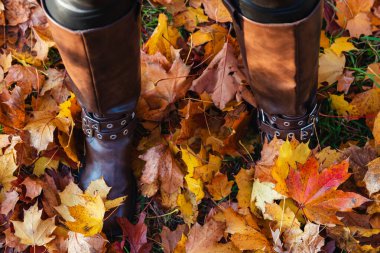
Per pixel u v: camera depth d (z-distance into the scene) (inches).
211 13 50.6
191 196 44.2
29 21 52.7
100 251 40.6
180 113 47.6
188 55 48.4
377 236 40.9
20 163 45.1
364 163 42.4
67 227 42.8
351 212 41.2
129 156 44.1
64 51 35.6
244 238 40.1
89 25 33.2
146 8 52.6
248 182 42.9
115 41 34.9
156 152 44.3
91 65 35.6
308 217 39.6
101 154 42.8
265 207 40.6
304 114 40.9
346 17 50.4
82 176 44.3
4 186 44.1
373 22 50.4
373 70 47.6
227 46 46.4
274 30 32.9
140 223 42.1
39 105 48.4
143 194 44.6
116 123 41.3
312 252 39.1
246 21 33.6
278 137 42.5
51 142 45.9
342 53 49.1
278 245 39.1
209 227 40.4
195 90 46.3
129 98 40.6
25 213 41.3
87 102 39.5
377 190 40.2
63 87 48.8
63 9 32.7
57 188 45.2
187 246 40.0
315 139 46.8
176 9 51.8
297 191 39.4
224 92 46.0
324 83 48.1
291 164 41.0
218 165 44.6
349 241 40.7
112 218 42.6
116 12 33.5
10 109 46.9
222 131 46.9
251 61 36.9
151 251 43.4
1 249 43.2
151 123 47.3
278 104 39.4
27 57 50.9
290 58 34.7
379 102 45.7
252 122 47.1
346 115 46.5
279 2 31.6
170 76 46.6
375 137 42.6
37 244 41.0
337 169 38.0
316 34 34.6
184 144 45.6
